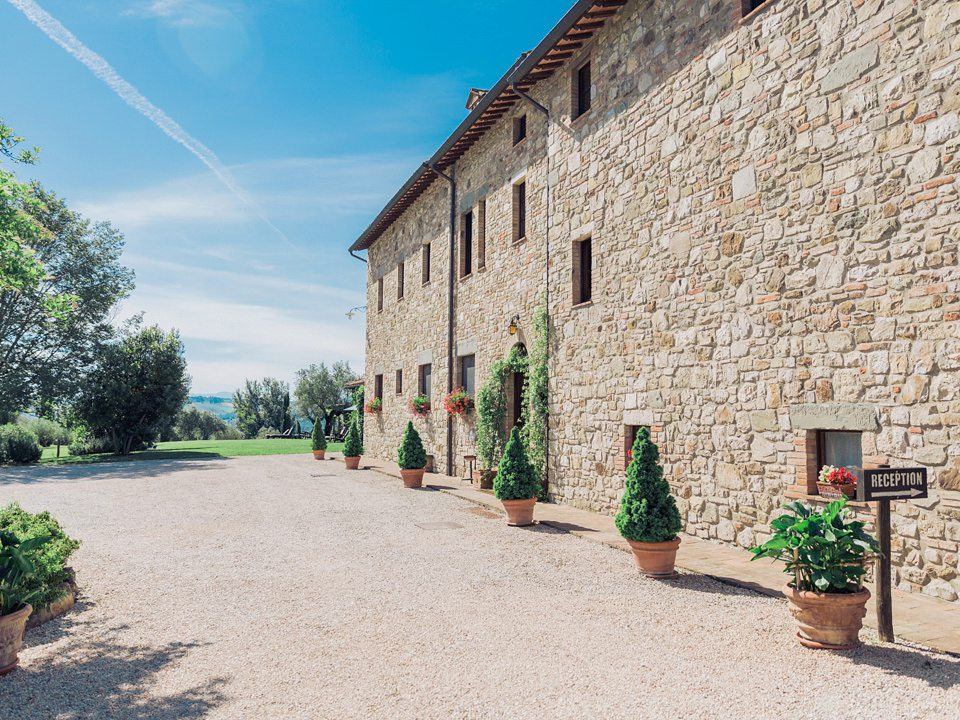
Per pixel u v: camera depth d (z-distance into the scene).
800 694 3.48
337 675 3.86
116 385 25.94
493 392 12.59
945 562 5.12
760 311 6.82
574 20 9.19
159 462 20.95
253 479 14.98
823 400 6.13
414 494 11.99
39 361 24.48
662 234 8.24
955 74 5.11
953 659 3.92
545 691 3.59
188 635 4.63
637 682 3.69
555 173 10.73
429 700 3.49
